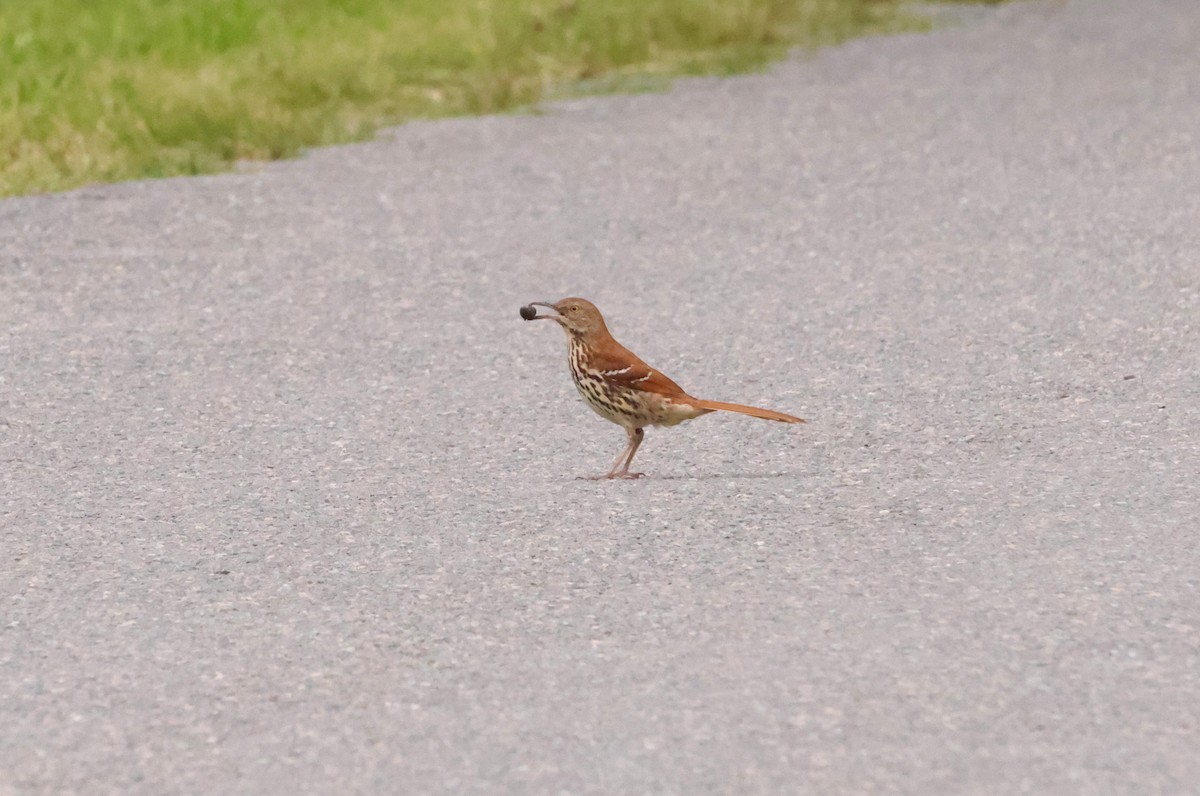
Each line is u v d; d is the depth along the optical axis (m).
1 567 10.05
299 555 10.15
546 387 13.86
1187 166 20.91
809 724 7.77
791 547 10.05
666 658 8.52
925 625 8.84
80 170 20.94
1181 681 8.14
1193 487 10.95
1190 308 15.28
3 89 24.14
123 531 10.65
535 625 8.98
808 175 21.00
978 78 27.20
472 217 19.27
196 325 15.48
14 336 15.10
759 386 13.67
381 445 12.44
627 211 19.48
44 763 7.59
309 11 31.67
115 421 12.99
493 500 11.13
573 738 7.69
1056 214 18.83
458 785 7.30
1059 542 10.01
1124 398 13.00
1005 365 13.95
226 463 12.04
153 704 8.16
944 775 7.29
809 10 31.94
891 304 15.81
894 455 11.88
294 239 18.39
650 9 29.92
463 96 25.59
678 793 7.18
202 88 23.67
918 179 20.67
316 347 14.90
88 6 32.03
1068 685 8.11
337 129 23.33
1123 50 29.61
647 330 15.28
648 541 10.22
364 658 8.62
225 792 7.30
